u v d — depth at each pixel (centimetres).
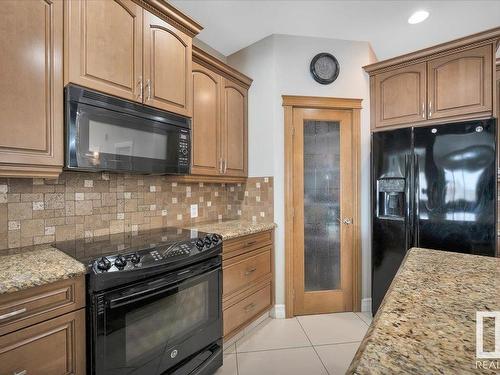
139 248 140
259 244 230
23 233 144
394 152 228
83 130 133
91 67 137
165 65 174
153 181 210
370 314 255
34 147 120
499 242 233
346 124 261
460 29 242
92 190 173
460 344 51
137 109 157
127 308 123
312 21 231
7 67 112
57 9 126
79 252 132
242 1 205
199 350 163
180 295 150
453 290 80
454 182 202
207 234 182
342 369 179
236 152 250
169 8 171
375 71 255
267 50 255
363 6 211
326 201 262
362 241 260
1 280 94
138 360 129
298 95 253
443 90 217
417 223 216
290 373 175
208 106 220
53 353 105
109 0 145
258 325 236
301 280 255
